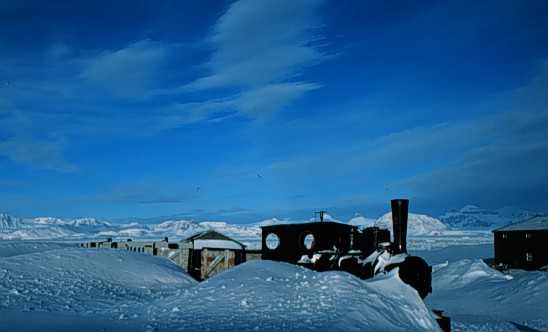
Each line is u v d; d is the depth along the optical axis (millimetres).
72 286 14320
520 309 31516
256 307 11117
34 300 12148
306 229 22156
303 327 9320
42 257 16859
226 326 9477
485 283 40656
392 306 12070
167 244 22438
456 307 33906
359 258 17391
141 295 14539
